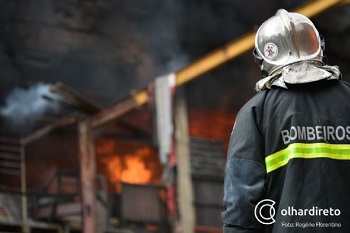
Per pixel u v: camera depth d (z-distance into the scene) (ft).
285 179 12.89
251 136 13.19
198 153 84.33
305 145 12.98
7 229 75.36
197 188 83.76
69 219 79.66
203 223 83.51
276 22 14.11
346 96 13.37
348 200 12.71
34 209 78.95
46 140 95.86
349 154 12.95
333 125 13.10
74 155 96.37
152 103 77.87
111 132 90.02
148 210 80.79
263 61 14.06
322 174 12.80
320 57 13.84
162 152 77.41
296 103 13.25
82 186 78.95
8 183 92.07
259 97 13.50
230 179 13.08
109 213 80.84
